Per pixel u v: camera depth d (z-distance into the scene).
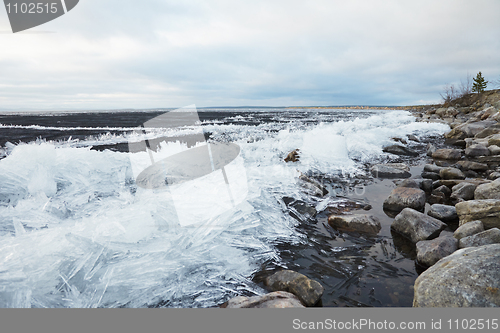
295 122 14.59
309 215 2.69
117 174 3.30
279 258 1.95
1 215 2.18
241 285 1.66
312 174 4.17
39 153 2.94
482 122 10.04
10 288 1.42
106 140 7.24
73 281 1.54
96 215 2.15
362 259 1.92
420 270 1.78
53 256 1.62
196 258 1.81
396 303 1.46
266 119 18.02
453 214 2.52
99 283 1.55
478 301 1.26
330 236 2.28
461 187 3.14
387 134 8.23
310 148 4.97
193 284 1.63
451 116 19.83
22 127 12.19
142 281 1.58
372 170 4.48
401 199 2.83
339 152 4.93
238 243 2.07
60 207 2.45
